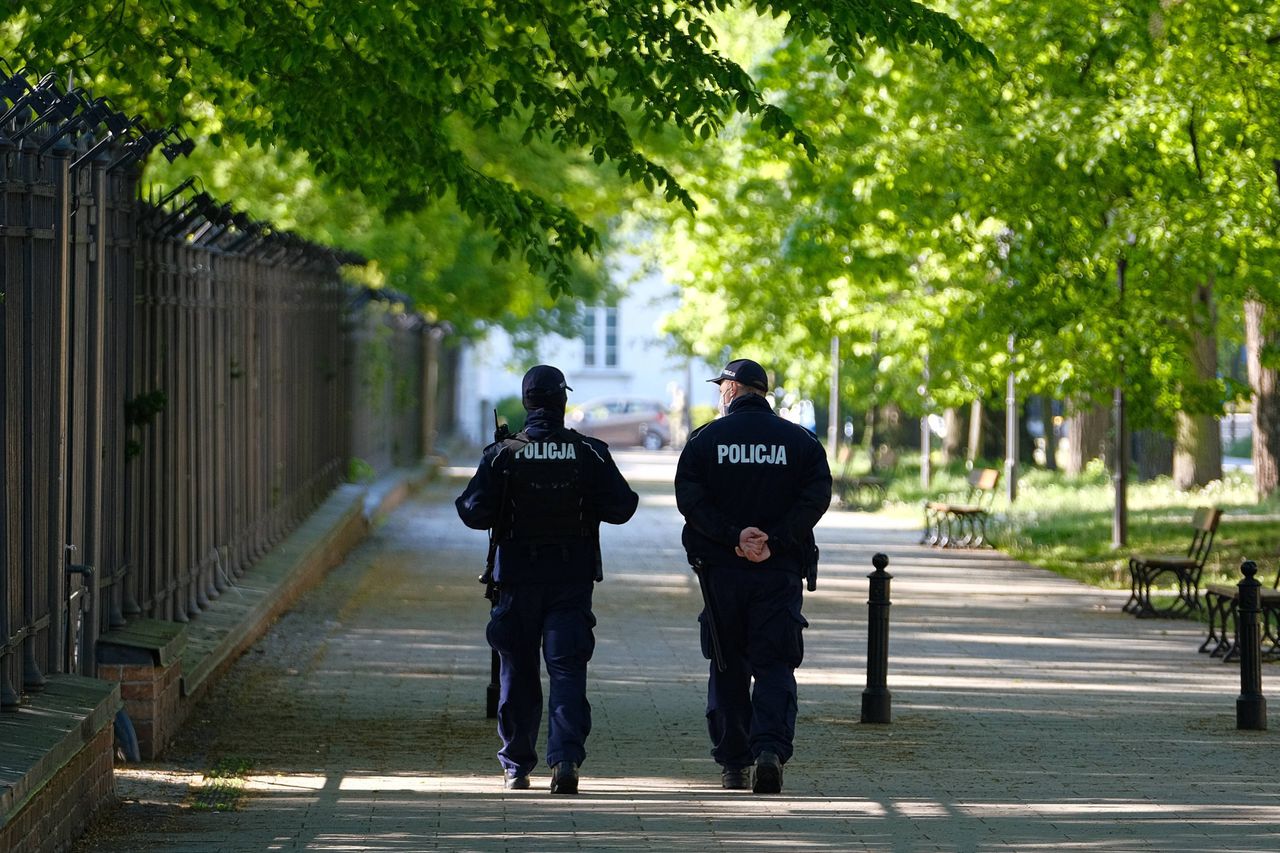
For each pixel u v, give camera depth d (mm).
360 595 63938
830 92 75438
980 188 70750
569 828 25938
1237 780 31188
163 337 42125
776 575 29453
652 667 48250
